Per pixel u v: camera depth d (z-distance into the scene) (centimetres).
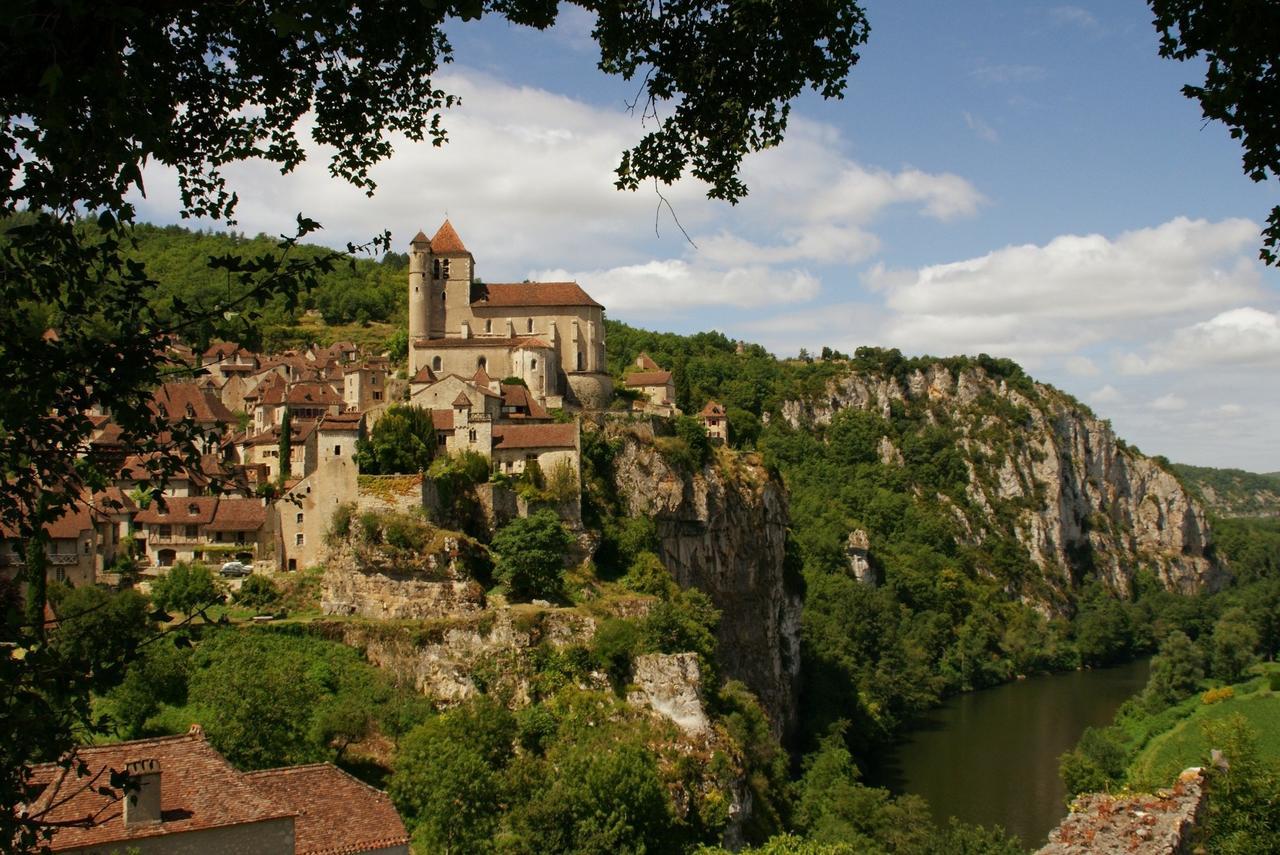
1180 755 11169
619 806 6931
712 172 2592
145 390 1883
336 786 4969
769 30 2381
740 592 14050
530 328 14475
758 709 11094
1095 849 3538
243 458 12825
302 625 9150
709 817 8519
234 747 6356
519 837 6750
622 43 2431
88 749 4306
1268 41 1869
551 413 12706
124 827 3981
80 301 1698
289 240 1819
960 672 19262
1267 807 4534
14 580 1727
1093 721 15912
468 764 6297
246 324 1800
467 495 10881
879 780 12656
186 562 10056
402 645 9250
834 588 18862
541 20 2322
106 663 1736
